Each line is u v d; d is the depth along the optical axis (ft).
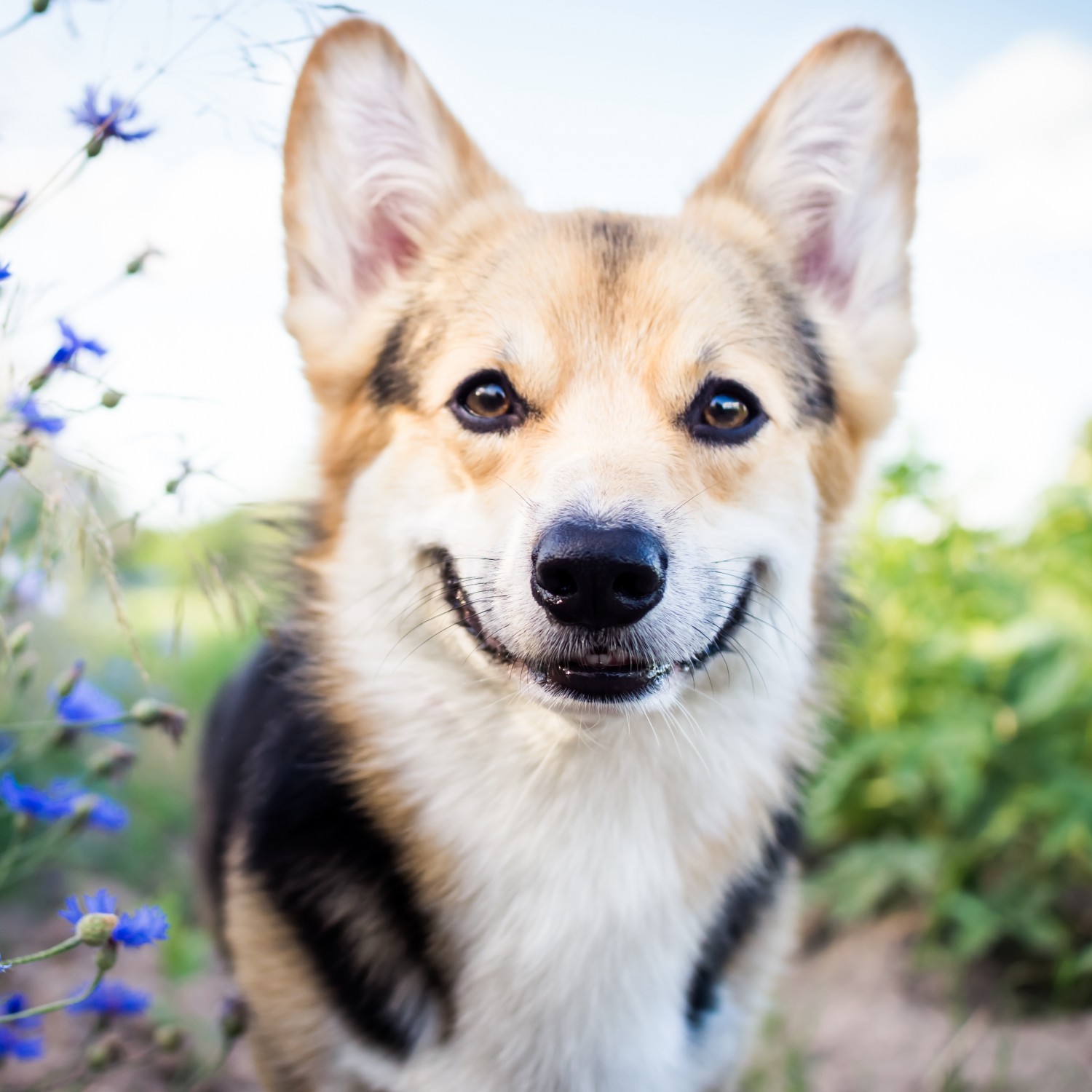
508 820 1.35
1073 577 2.44
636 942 1.35
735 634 1.37
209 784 1.76
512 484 1.30
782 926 1.50
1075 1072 1.73
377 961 1.35
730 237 1.52
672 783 1.37
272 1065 1.37
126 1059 1.39
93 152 1.11
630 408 1.34
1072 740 2.10
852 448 1.55
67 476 1.15
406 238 1.56
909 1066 1.78
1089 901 2.06
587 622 1.23
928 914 2.07
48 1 1.09
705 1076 1.41
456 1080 1.34
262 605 1.40
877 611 2.23
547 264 1.42
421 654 1.37
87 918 1.05
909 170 1.53
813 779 1.63
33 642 2.09
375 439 1.45
